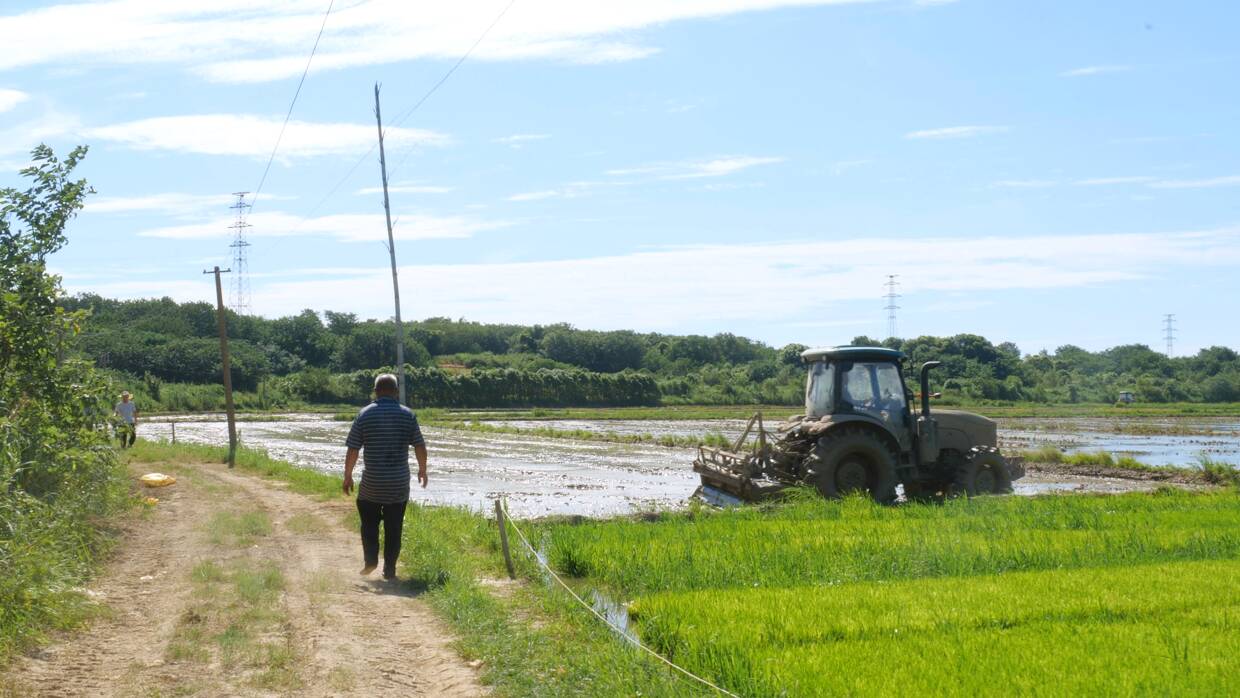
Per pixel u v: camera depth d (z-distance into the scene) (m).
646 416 72.12
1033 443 44.50
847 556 12.30
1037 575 11.41
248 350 98.00
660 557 12.17
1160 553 13.04
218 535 13.02
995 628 8.92
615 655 7.32
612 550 12.56
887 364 20.11
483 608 8.87
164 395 78.00
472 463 32.81
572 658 7.38
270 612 8.72
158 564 11.09
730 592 10.32
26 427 12.27
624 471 29.95
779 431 20.77
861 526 15.34
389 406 10.70
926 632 8.75
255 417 68.56
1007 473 20.70
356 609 9.06
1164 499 19.50
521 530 14.16
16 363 12.84
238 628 8.12
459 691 6.76
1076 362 119.44
